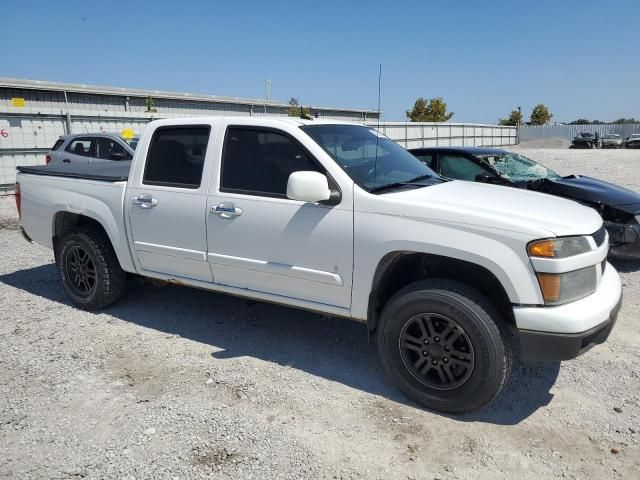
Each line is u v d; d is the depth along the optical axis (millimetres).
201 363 3875
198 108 30938
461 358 3115
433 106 47781
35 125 14945
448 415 3219
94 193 4703
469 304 3008
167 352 4059
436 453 2846
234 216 3842
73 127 15805
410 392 3314
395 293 3463
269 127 3801
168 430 3035
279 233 3654
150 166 4387
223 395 3422
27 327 4543
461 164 7164
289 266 3654
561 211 3314
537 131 51875
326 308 3623
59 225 5191
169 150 4285
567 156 28719
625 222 5895
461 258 3045
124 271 4875
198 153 4117
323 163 3529
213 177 3982
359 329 4535
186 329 4508
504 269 2949
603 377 3656
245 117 3975
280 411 3240
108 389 3498
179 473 2676
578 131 51062
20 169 5410
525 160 7582
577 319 2859
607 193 6152
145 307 5027
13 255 7168
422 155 7520
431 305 3119
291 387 3533
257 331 4477
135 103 27688
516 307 2957
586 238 3068
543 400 3377
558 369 3779
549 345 2906
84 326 4574
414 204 3213
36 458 2793
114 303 5012
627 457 2799
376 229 3287
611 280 3389
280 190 3701
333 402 3352
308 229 3533
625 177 16469
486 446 2902
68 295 5047
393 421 3145
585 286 3053
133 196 4414
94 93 25438
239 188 3877
